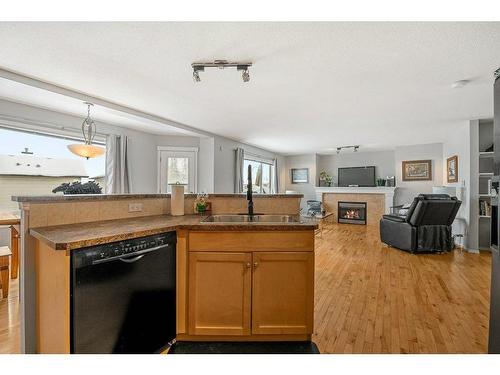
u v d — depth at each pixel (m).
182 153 5.88
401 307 2.41
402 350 1.77
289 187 9.42
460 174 5.10
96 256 1.36
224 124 5.05
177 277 1.83
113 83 3.04
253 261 1.81
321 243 5.24
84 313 1.31
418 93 3.29
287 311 1.82
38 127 3.84
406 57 2.35
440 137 6.10
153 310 1.66
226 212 2.66
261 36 2.05
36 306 1.57
